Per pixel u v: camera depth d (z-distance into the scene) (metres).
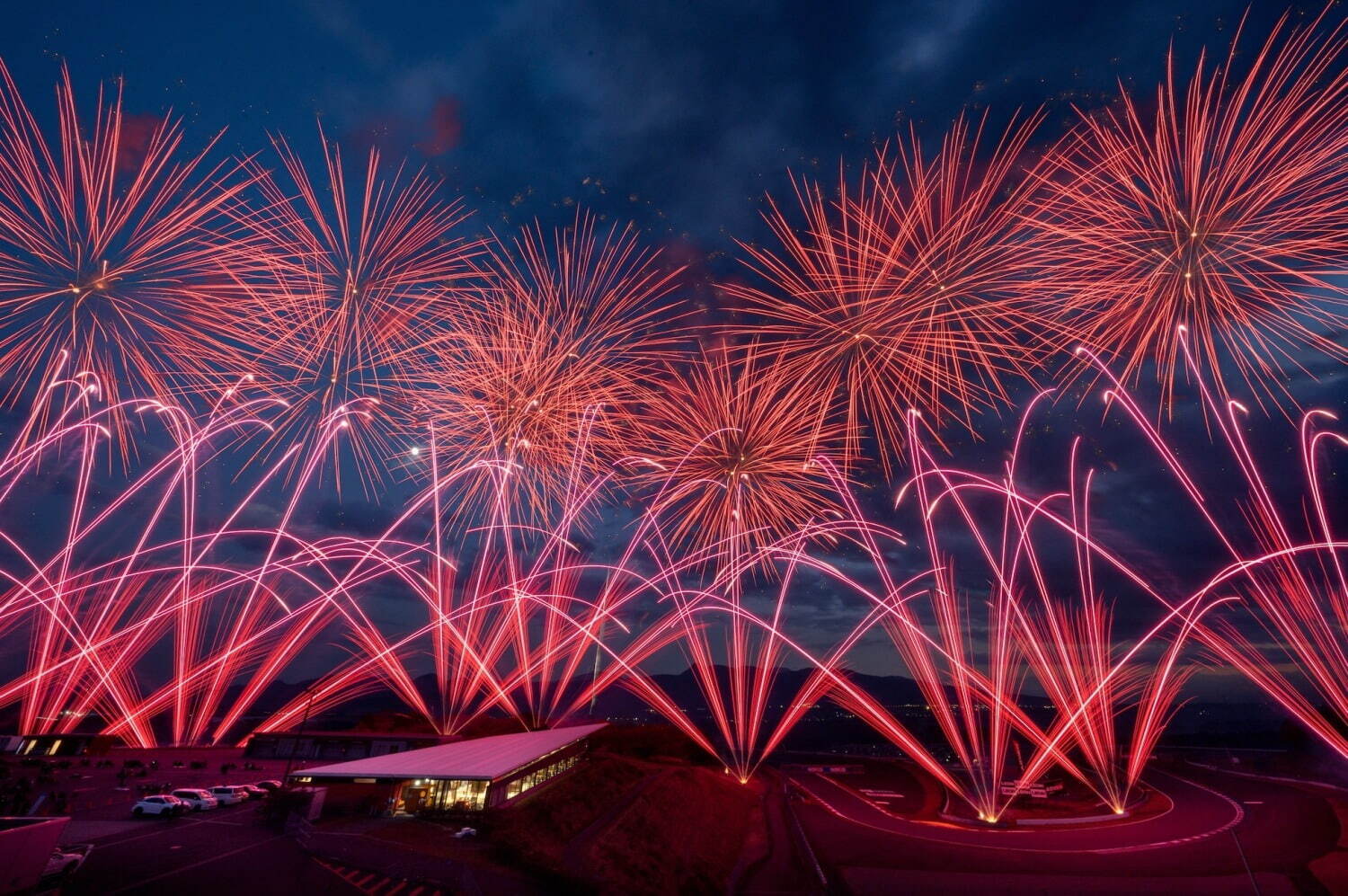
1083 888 45.84
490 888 30.59
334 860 33.03
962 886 46.28
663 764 81.62
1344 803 76.44
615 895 33.25
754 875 48.75
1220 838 60.72
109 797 46.91
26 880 24.08
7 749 66.19
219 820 41.19
